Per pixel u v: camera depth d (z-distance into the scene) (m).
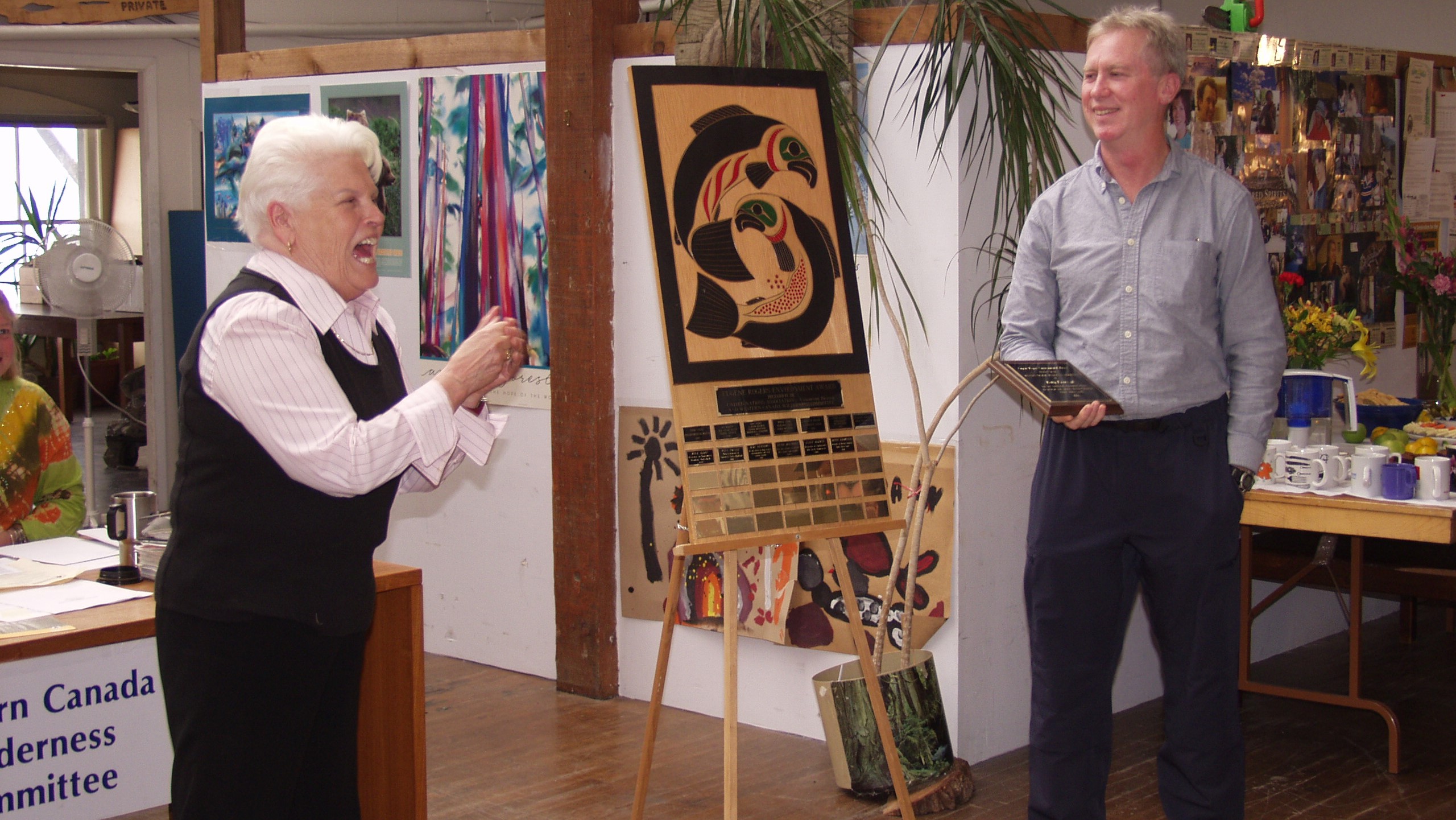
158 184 7.20
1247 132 4.20
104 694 2.30
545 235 4.14
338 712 2.21
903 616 3.42
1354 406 3.71
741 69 2.85
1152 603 2.71
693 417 2.62
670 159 2.71
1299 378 3.64
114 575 2.58
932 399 3.48
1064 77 3.60
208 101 4.88
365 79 4.48
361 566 2.10
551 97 3.97
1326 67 4.53
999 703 3.63
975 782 3.44
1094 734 2.71
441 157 4.34
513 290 4.24
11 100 9.61
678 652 4.04
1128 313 2.60
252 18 7.19
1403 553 3.93
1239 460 2.58
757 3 3.26
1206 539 2.58
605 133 3.94
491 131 4.20
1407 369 5.14
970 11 3.17
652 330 3.94
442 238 4.38
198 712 1.97
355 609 2.08
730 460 2.64
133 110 8.55
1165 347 2.57
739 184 2.78
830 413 2.79
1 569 2.66
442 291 4.40
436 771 3.54
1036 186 3.35
